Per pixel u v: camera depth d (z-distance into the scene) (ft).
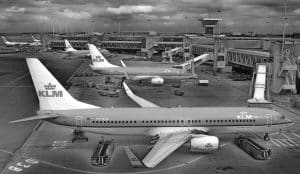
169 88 338.34
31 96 284.41
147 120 148.97
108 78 374.63
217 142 136.05
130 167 131.95
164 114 151.64
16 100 266.77
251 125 155.02
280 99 272.72
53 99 147.33
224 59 461.78
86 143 160.15
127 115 149.07
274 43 302.04
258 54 382.42
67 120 145.89
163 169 130.31
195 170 129.29
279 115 158.10
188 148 153.28
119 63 595.47
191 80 397.39
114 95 285.64
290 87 292.81
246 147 148.56
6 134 175.32
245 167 132.57
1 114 219.61
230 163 136.77
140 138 166.30
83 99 273.75
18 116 214.28
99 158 134.00
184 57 636.89
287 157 144.15
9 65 545.44
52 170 129.39
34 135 173.58
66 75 435.53
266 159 140.46
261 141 165.68
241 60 440.45
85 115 146.61
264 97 254.88
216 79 405.18
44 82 144.87
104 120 147.02
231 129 154.51
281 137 172.96
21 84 349.82
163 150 124.98
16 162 137.28
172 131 149.48
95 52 366.02
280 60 291.58
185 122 150.61
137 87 343.46
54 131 180.45
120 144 157.99
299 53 286.25
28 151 149.89
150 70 363.97
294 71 289.12
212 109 157.69
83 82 371.15
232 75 429.79
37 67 143.23
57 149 152.56
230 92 314.35
